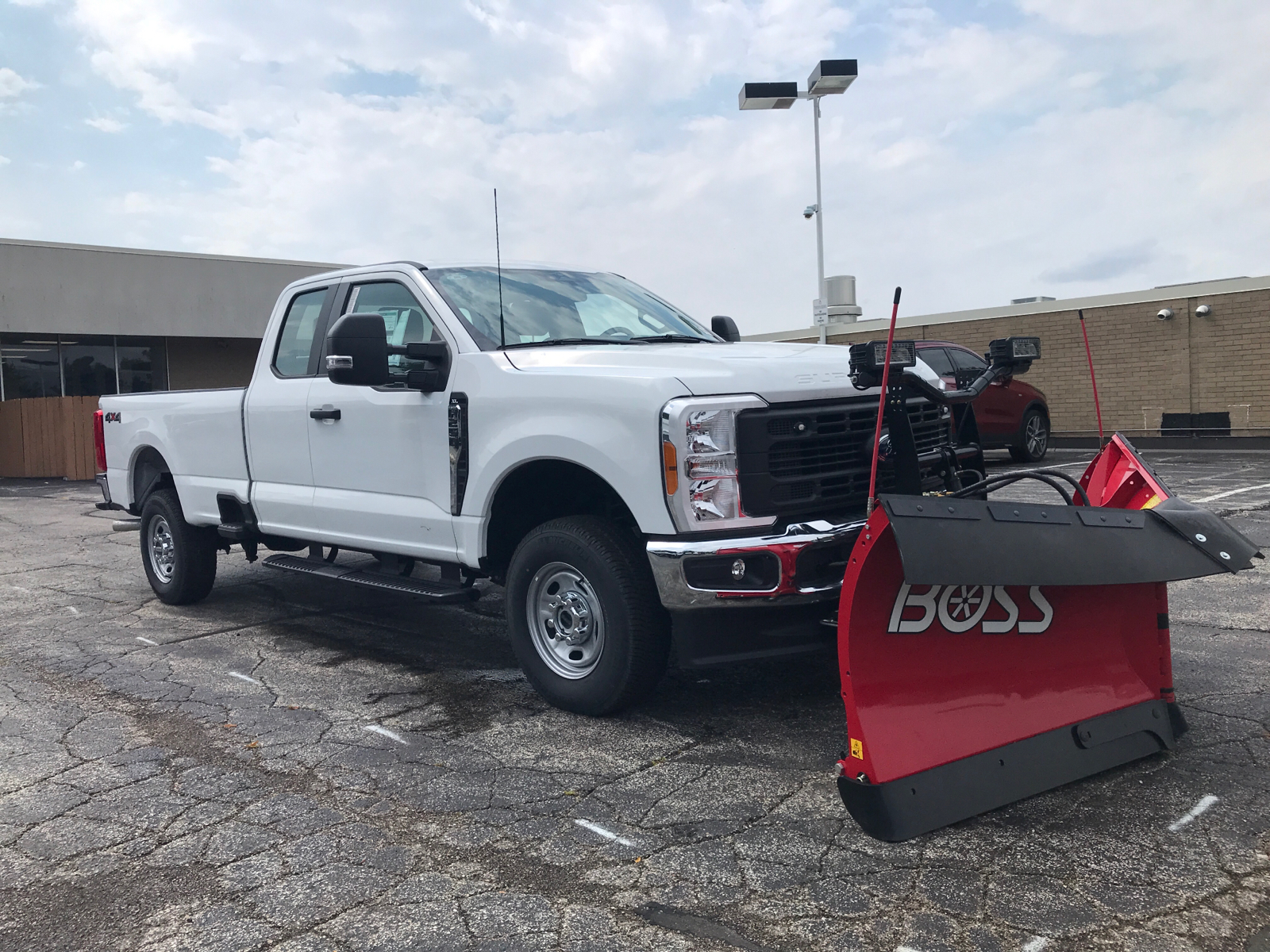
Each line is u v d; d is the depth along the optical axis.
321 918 2.86
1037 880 2.92
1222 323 18.39
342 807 3.64
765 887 2.94
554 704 4.59
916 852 3.11
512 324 5.08
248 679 5.39
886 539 3.10
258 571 8.84
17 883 3.14
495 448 4.55
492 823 3.45
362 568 5.61
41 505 15.84
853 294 25.39
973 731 3.41
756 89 19.08
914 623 3.34
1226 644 5.26
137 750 4.34
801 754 3.99
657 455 3.91
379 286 5.56
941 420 4.82
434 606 7.20
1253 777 3.58
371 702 4.91
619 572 4.21
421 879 3.07
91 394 24.94
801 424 4.08
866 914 2.77
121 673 5.59
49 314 22.59
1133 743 3.69
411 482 5.10
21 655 6.06
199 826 3.52
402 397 5.10
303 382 5.80
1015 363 4.39
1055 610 3.67
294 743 4.34
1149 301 19.20
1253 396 18.14
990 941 2.61
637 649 4.22
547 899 2.92
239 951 2.70
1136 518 3.32
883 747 3.21
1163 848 3.08
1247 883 2.86
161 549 7.46
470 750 4.18
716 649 3.93
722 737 4.21
